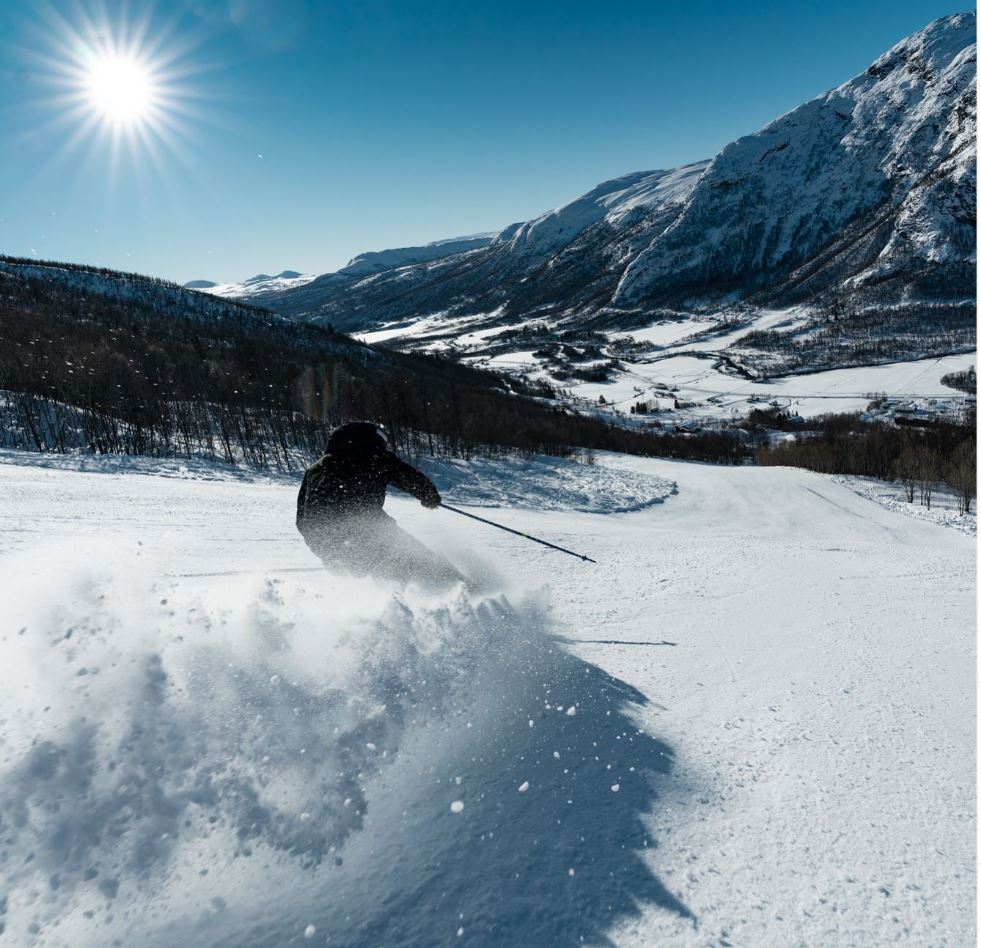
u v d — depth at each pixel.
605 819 1.84
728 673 3.40
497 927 1.40
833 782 2.17
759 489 32.09
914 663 3.79
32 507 7.47
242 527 7.21
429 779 1.97
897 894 1.58
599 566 6.82
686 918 1.46
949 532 22.73
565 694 2.72
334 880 1.54
